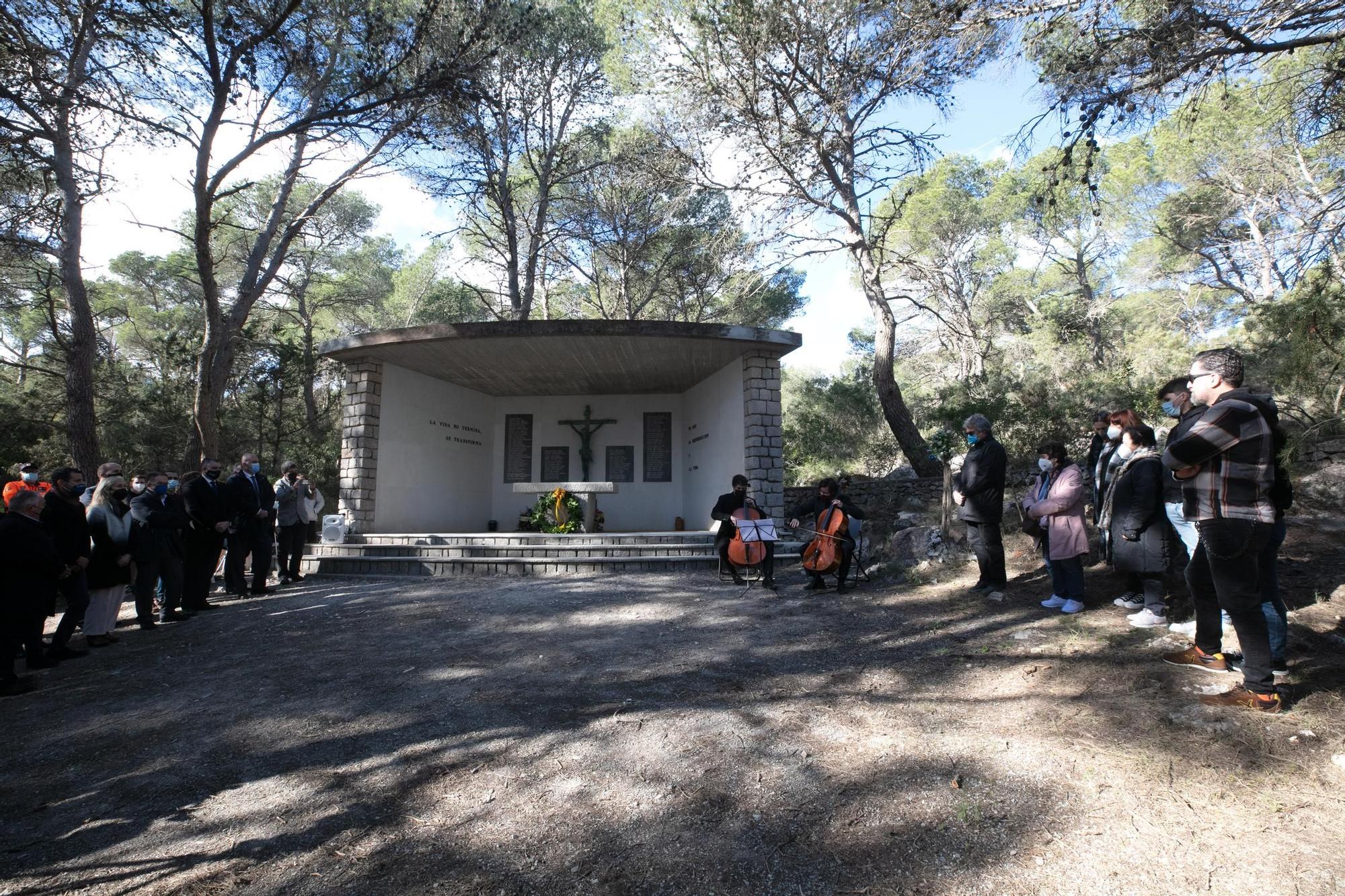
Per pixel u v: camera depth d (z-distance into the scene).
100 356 17.88
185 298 24.75
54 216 11.14
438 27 11.16
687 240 19.73
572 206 19.83
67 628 5.78
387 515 11.31
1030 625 5.29
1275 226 15.65
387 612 6.94
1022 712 3.78
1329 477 6.99
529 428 14.47
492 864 2.65
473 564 9.31
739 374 11.07
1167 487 4.91
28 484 7.24
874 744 3.54
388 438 11.42
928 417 16.50
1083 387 14.52
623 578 8.58
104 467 6.45
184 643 6.16
